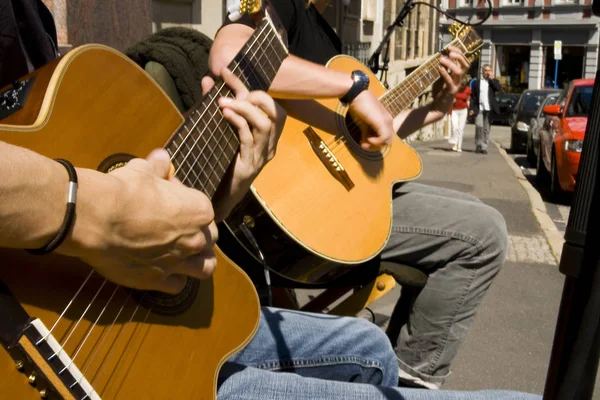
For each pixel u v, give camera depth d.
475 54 3.05
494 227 2.48
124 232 1.04
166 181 1.15
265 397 1.45
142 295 1.22
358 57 14.66
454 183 11.27
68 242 0.98
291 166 2.27
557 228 8.42
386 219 2.40
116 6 4.31
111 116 1.29
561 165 9.69
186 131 1.39
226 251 2.34
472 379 3.74
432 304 2.51
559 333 1.13
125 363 1.16
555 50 36.31
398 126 2.91
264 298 2.29
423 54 26.86
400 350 2.57
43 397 1.00
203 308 1.42
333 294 2.61
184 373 1.31
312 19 2.71
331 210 2.27
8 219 0.91
